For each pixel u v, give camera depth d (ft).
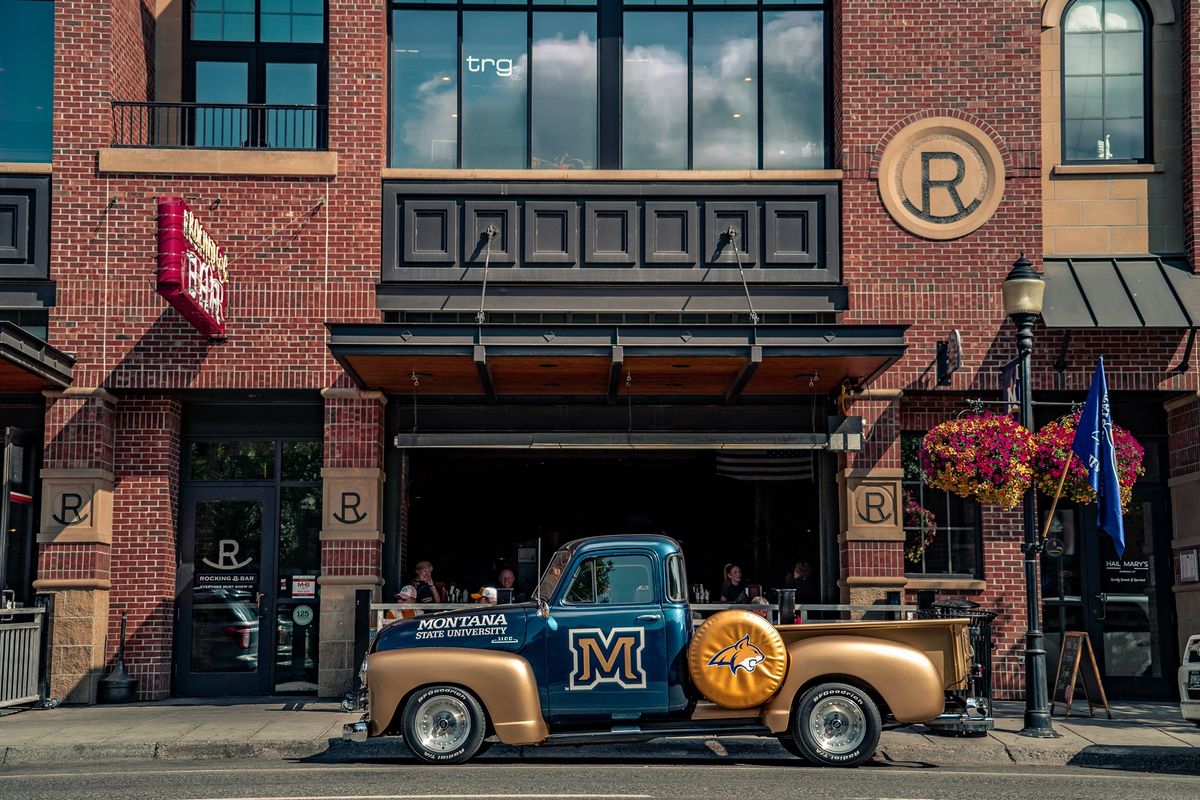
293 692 55.72
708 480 60.08
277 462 56.90
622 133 57.72
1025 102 55.83
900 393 54.60
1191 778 35.45
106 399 53.98
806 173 55.83
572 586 37.24
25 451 54.39
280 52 59.26
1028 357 45.57
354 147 55.57
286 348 54.49
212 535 56.49
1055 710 49.70
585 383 54.13
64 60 54.70
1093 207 56.34
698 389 55.67
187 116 58.44
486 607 37.88
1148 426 57.06
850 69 56.13
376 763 37.68
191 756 40.68
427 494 60.29
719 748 40.73
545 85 57.98
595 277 55.21
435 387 54.70
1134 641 55.83
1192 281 54.39
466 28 58.13
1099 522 45.91
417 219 55.57
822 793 30.27
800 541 57.72
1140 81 57.11
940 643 36.99
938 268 55.36
